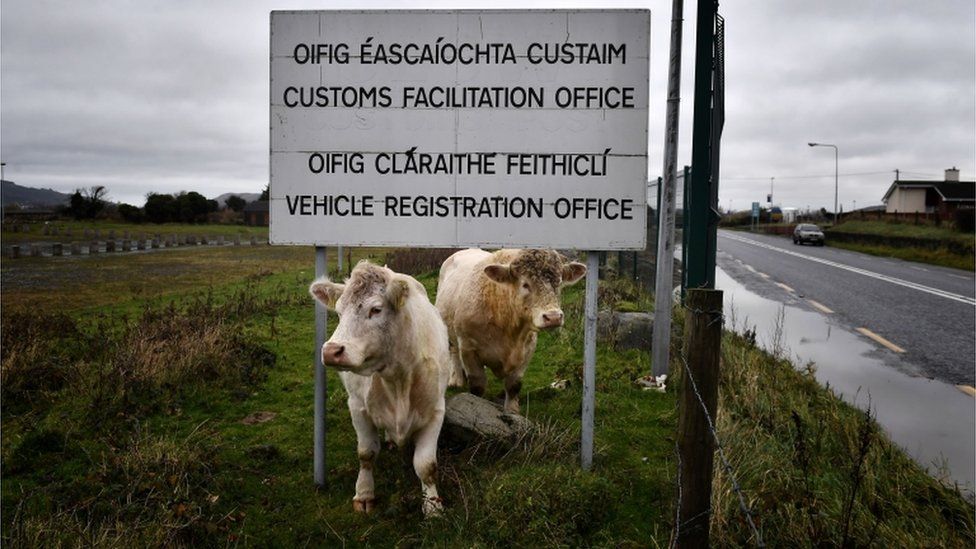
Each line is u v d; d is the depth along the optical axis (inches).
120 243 1679.4
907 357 381.1
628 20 194.4
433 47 196.1
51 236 1959.9
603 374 308.2
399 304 166.7
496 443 207.5
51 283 778.2
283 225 200.1
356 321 163.3
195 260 1191.6
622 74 195.6
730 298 629.6
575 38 195.2
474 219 199.5
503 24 195.3
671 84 287.4
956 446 240.4
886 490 191.0
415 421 181.3
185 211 3085.6
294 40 196.9
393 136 198.1
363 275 168.6
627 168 197.0
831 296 646.5
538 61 195.9
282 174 199.0
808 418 243.8
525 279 222.1
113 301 598.9
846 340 430.0
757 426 229.0
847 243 1572.3
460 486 182.1
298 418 259.4
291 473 209.8
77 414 249.4
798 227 1772.9
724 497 169.8
